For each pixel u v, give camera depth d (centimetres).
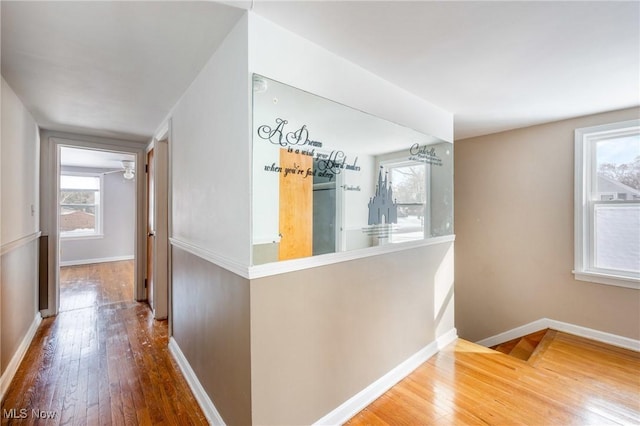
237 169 141
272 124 141
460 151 381
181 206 227
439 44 161
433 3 127
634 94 231
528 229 322
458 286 387
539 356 247
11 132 210
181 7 127
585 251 286
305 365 152
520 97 237
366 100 189
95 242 621
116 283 460
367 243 189
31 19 133
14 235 218
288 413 145
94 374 211
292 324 147
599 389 198
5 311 200
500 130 336
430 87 217
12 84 201
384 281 200
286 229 146
